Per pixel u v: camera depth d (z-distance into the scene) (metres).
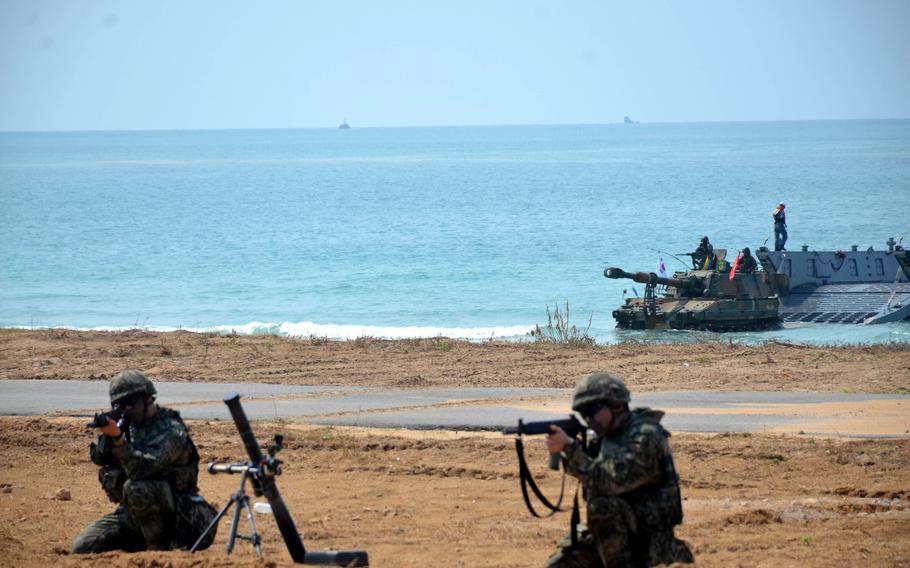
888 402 26.31
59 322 55.44
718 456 19.78
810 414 24.59
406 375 32.22
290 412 25.69
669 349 37.47
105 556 11.57
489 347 38.41
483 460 19.95
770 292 51.94
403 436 22.55
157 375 32.44
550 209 130.62
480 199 152.25
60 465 20.41
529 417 24.56
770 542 13.14
